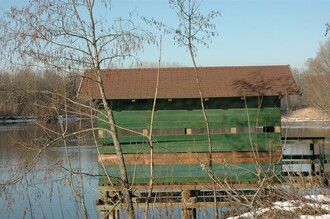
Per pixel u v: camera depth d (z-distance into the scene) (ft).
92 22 29.55
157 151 42.37
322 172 39.24
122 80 44.65
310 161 41.06
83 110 31.73
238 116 42.75
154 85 43.86
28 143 30.37
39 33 27.32
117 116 42.60
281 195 30.07
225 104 42.88
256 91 42.01
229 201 32.09
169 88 43.24
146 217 28.37
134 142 42.39
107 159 41.96
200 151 42.55
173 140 42.57
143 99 42.27
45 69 28.12
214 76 45.80
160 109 42.88
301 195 28.58
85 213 29.91
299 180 33.32
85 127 32.83
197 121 42.78
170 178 41.98
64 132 29.09
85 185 52.03
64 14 28.35
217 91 42.57
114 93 41.88
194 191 43.01
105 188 40.60
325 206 27.68
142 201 40.63
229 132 42.73
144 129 42.63
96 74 30.96
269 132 42.39
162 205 36.83
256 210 28.14
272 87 42.63
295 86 42.65
